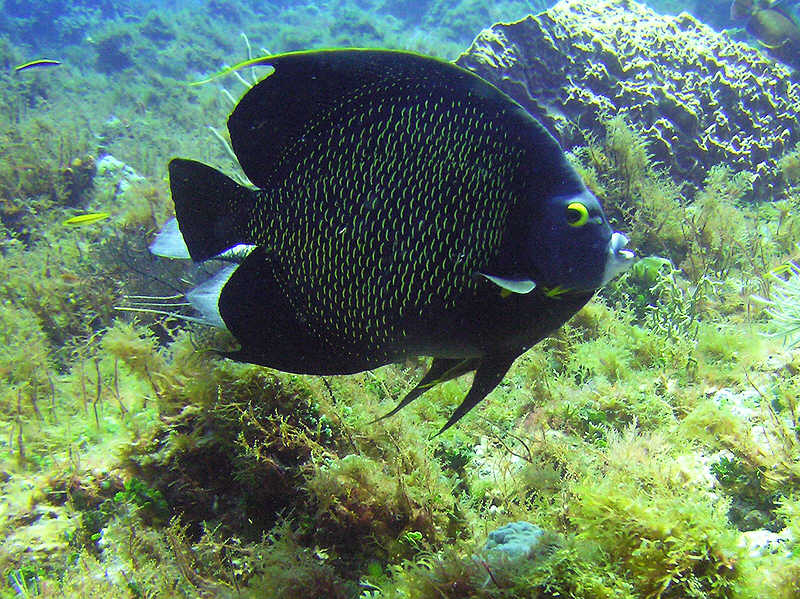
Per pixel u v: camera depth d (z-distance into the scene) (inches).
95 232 65.9
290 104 17.6
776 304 33.9
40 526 28.3
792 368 31.1
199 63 201.5
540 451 29.0
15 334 46.4
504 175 16.9
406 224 17.2
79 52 220.4
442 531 25.7
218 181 18.4
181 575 25.2
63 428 34.2
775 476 24.0
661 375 33.4
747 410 28.6
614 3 73.5
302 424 29.0
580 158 57.1
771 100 68.8
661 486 24.1
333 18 272.2
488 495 27.4
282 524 26.9
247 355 19.1
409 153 17.1
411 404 32.3
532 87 60.8
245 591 23.6
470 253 17.1
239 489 28.5
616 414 31.0
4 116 106.1
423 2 268.5
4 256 64.9
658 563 19.1
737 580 18.9
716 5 210.5
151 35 216.4
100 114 129.1
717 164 62.6
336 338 18.5
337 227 17.6
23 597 24.8
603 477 25.8
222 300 18.8
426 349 18.4
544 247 16.8
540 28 60.9
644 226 51.4
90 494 29.4
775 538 21.8
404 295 17.6
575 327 39.0
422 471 27.0
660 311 39.5
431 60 16.7
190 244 18.8
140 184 67.3
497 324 17.8
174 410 30.7
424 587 20.6
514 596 19.4
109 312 52.8
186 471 29.1
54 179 81.0
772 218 58.1
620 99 61.5
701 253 48.8
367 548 25.7
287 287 18.5
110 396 37.4
